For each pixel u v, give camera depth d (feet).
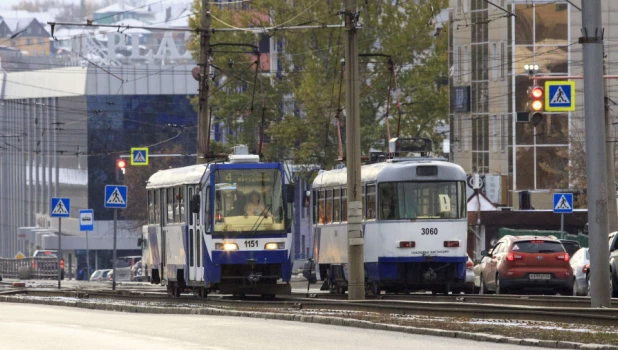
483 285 356.79
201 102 406.41
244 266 298.35
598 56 220.02
